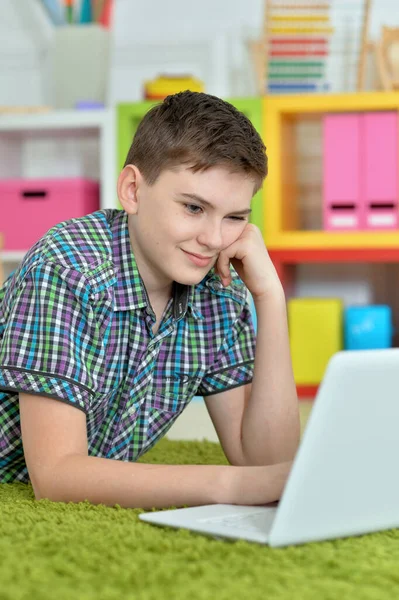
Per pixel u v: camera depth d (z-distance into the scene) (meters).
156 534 0.83
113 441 1.25
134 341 1.20
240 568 0.70
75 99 3.59
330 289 3.78
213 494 0.97
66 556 0.73
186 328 1.29
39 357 1.09
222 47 3.74
